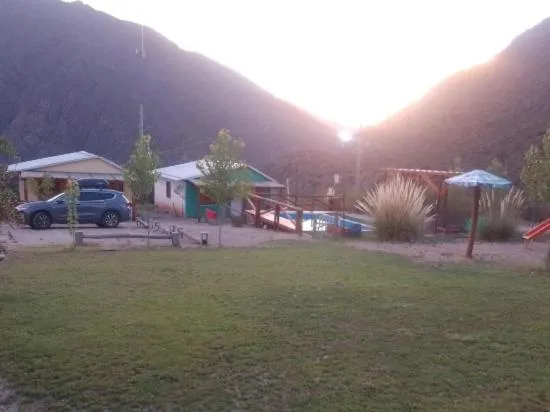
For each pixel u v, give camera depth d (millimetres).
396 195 16297
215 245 14664
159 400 4344
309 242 15344
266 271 9961
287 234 18062
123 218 21016
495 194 18266
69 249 13109
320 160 50812
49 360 5051
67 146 78125
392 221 15742
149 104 85938
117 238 15711
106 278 9031
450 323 6660
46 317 6457
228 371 4930
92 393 4441
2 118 85312
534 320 6879
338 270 10219
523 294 8367
